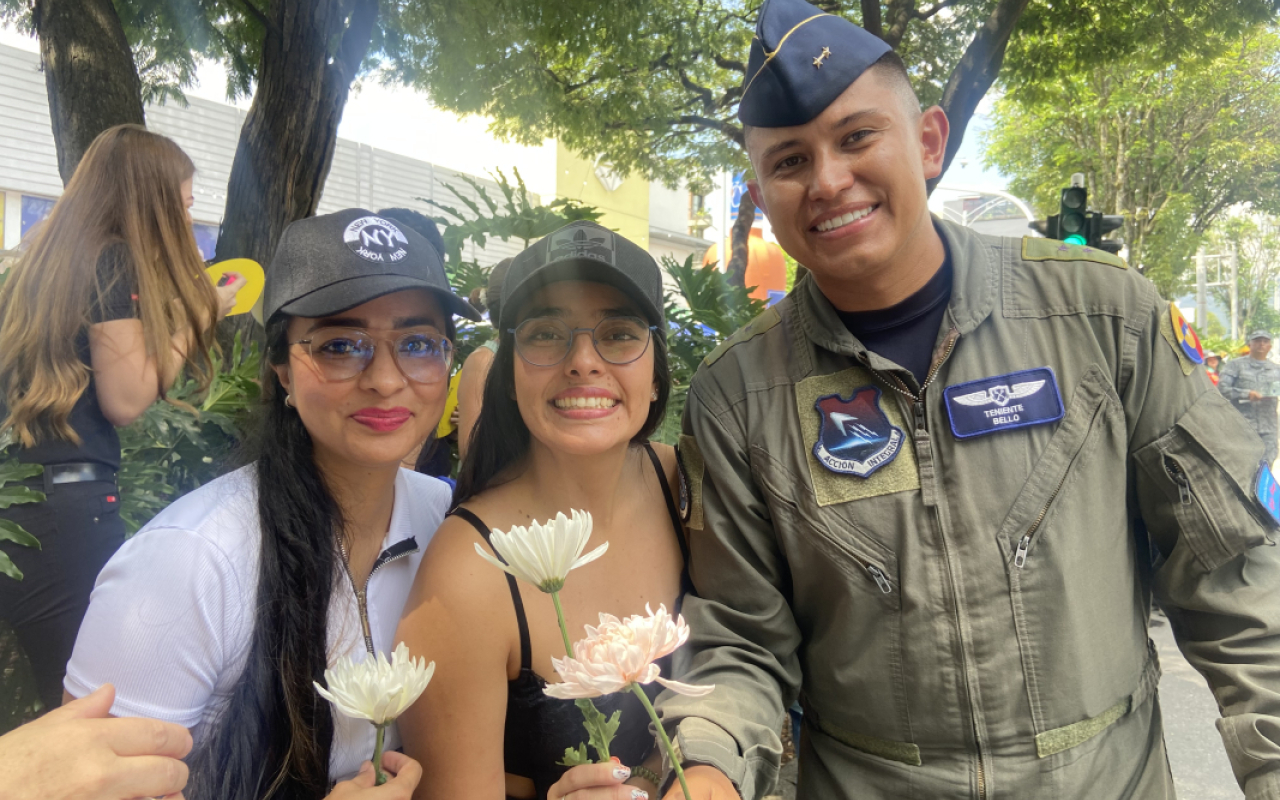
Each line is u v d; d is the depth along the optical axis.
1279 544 1.26
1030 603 1.27
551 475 1.33
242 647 1.10
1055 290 1.33
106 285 1.63
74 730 0.80
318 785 1.12
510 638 1.23
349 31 2.90
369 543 1.28
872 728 1.36
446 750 1.19
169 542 1.06
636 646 0.72
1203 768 3.39
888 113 1.25
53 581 1.63
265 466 1.16
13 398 1.62
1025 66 6.50
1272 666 1.23
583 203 2.76
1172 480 1.27
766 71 1.26
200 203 3.07
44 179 3.80
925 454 1.31
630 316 1.26
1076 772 1.28
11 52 3.86
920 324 1.37
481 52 2.87
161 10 3.79
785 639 1.40
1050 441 1.28
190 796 1.05
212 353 2.53
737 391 1.44
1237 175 16.50
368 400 1.13
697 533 1.44
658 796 1.19
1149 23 5.82
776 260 6.22
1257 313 33.69
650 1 4.75
